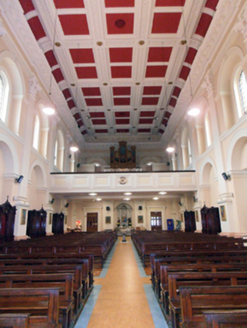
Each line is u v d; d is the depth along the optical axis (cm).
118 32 1168
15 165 1003
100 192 1470
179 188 1476
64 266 388
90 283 523
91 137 2542
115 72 1484
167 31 1164
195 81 1359
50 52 1288
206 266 371
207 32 1070
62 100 1569
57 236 1273
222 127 1121
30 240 944
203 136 1438
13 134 977
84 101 1825
